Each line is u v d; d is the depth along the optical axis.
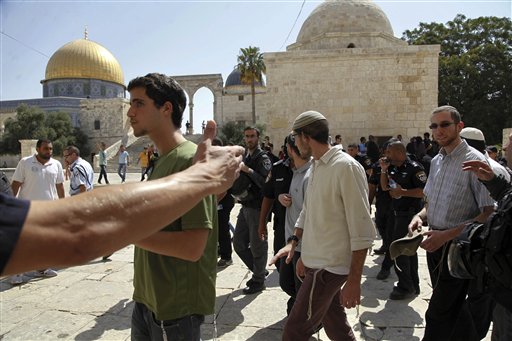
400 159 5.69
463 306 3.30
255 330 4.40
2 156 46.62
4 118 54.75
